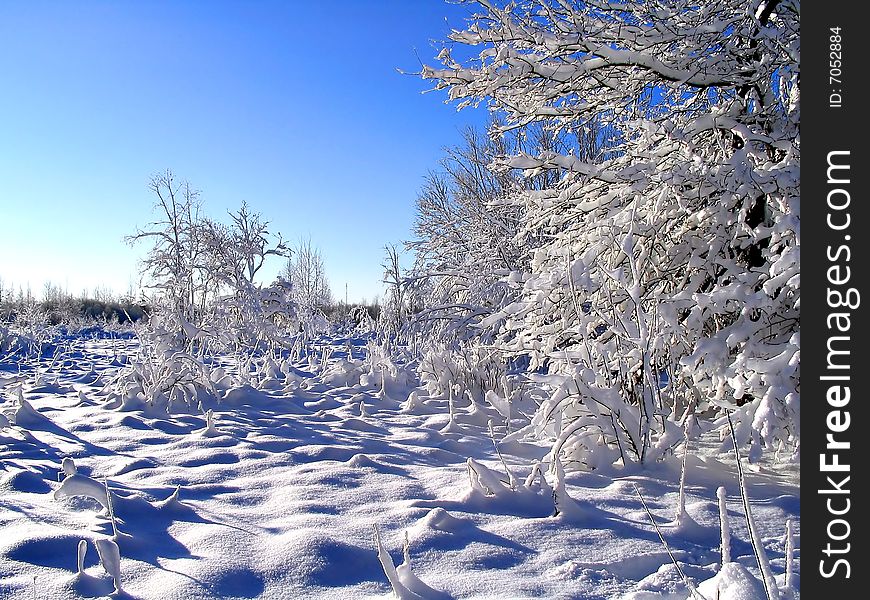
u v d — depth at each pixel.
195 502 4.01
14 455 5.41
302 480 4.47
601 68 5.80
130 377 8.54
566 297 5.60
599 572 2.86
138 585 2.68
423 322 12.48
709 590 2.36
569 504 3.62
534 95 6.00
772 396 4.08
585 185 5.91
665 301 5.06
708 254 5.46
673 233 5.73
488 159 17.92
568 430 4.64
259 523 3.54
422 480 4.55
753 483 4.34
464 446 5.88
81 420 7.20
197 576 2.73
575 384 4.73
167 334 9.18
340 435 6.43
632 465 4.73
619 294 5.46
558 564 2.96
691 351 5.23
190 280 14.44
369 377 10.36
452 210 17.83
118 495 3.82
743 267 5.35
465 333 12.20
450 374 9.21
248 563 2.91
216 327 12.96
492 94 5.95
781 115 5.51
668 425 4.77
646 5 5.85
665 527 3.42
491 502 3.88
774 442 4.65
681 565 2.88
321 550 2.98
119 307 41.25
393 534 3.32
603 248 5.59
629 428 4.71
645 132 5.64
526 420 7.27
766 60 5.54
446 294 14.05
